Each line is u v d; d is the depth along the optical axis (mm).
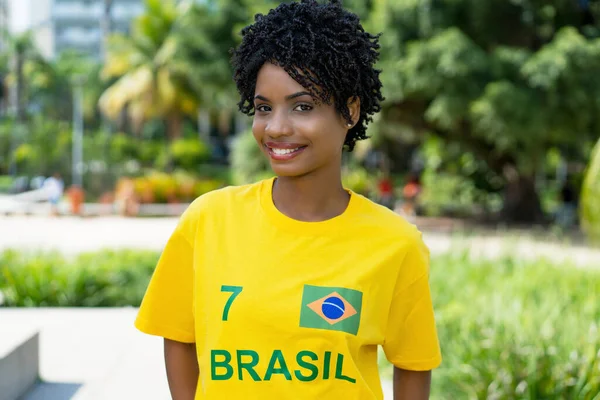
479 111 13273
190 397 1543
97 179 26891
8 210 20141
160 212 20719
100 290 6656
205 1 18500
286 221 1428
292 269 1391
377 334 1421
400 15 14406
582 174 17688
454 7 14812
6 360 3641
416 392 1577
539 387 3727
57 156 29000
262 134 1424
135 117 31375
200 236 1465
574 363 3729
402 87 14164
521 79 13844
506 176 18062
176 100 30016
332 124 1425
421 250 1494
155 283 1512
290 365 1337
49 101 47062
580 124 13914
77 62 51812
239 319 1354
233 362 1350
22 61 42656
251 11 17188
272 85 1390
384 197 18812
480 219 18359
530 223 17453
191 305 1514
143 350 4742
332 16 1412
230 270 1399
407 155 31531
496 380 3719
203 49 17844
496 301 4754
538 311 4660
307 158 1406
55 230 15414
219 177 29516
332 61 1376
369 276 1404
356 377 1359
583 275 6555
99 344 4930
